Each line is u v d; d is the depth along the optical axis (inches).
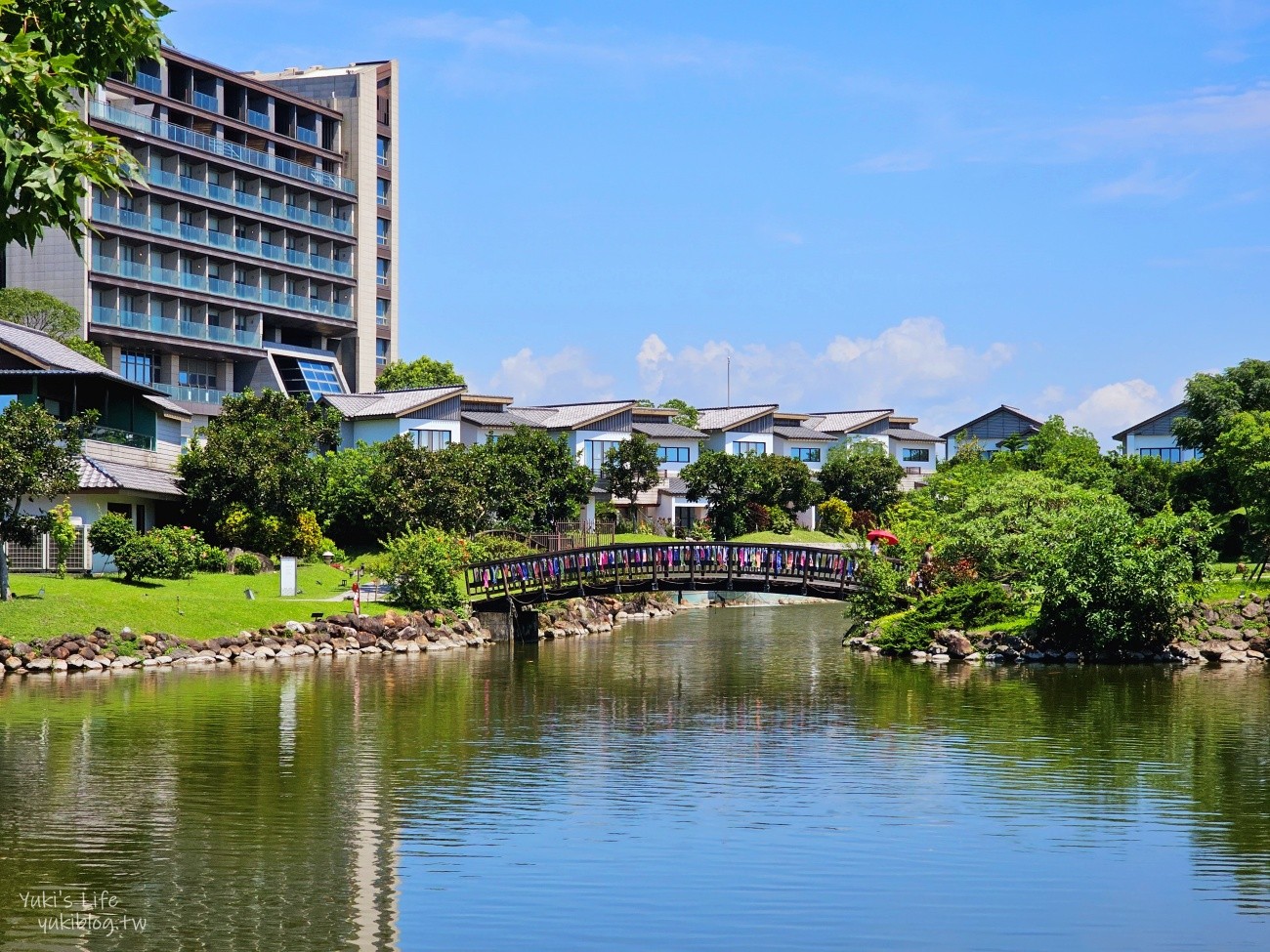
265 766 1005.8
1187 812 867.4
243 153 3499.0
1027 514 2102.6
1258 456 2402.8
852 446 4269.2
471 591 2164.1
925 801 900.6
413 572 2094.0
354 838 792.9
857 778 976.9
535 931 633.0
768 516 3649.1
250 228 3592.5
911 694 1461.6
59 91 552.7
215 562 2183.8
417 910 660.7
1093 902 681.6
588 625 2429.9
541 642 2165.4
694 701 1400.1
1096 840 799.1
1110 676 1644.9
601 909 663.8
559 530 2992.1
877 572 2065.7
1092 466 2970.0
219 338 3447.3
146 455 2373.3
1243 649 1815.9
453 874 721.0
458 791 925.2
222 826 818.2
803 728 1212.5
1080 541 1815.9
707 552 2160.4
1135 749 1098.7
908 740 1146.0
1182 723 1241.4
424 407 3142.2
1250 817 855.7
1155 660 1809.8
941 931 636.1
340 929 632.4
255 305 3543.3
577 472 3083.2
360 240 3939.5
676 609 3011.8
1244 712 1312.7
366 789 927.7
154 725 1179.9
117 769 981.2
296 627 1849.2
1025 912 665.6
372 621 1935.3
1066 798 911.7
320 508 2549.2
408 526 2342.5
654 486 3659.0
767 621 2701.8
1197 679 1608.0
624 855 759.7
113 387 2293.3
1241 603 1914.4
